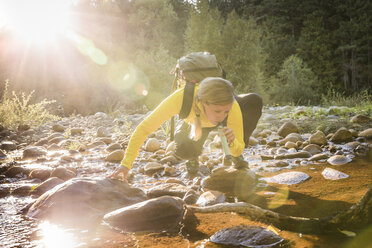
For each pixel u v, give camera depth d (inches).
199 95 76.4
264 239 53.4
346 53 1221.7
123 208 69.6
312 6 1368.1
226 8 1467.8
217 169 101.3
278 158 122.2
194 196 79.7
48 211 70.7
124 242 56.4
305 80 689.6
